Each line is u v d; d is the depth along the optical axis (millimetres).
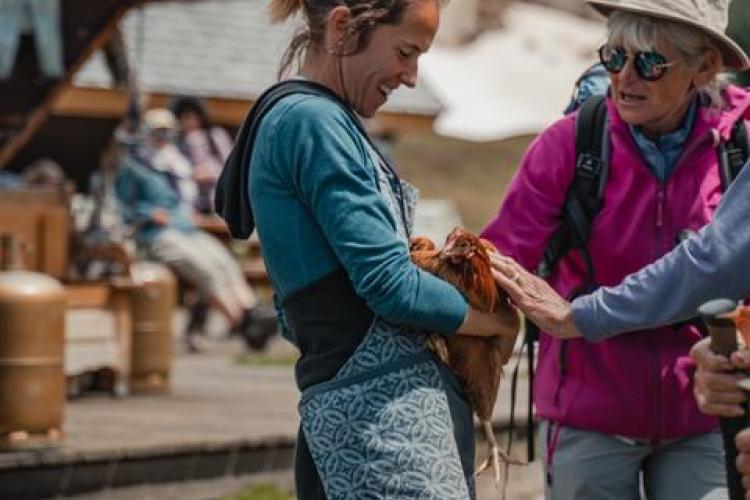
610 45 5961
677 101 5930
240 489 10469
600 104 6117
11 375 9758
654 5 5797
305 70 5266
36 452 9727
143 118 17500
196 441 10281
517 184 6164
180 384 14141
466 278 5141
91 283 12664
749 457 4246
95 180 15719
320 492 5266
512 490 11055
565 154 6098
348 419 5070
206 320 17969
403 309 5000
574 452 6152
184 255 17500
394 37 5121
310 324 5121
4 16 12359
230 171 5305
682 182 6020
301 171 5012
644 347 6000
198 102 19250
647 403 6004
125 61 16266
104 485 9789
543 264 6211
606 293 5488
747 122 6098
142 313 13055
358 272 4977
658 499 6156
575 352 6078
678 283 5359
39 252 12508
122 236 14695
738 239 5227
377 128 26000
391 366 5090
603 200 6066
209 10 25188
